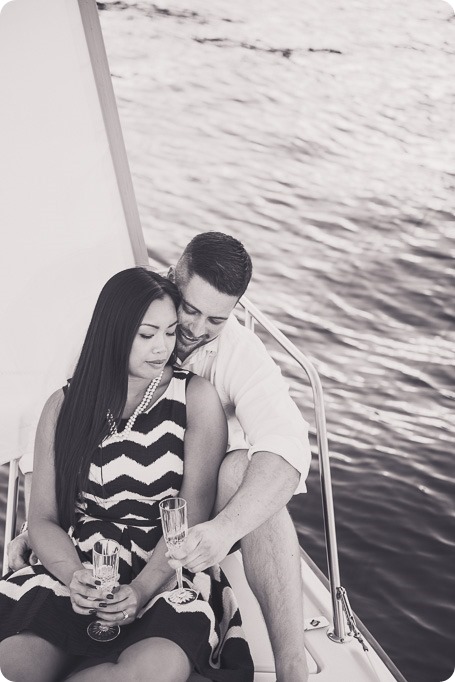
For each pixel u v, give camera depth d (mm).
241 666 1493
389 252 6723
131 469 1672
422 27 10383
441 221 7082
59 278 2406
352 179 7840
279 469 1636
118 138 2482
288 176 7840
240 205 7246
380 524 4141
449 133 8742
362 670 1736
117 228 2523
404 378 5273
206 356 1861
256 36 10297
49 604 1540
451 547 4020
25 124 2398
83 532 1676
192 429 1700
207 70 9664
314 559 3896
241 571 2010
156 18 10266
